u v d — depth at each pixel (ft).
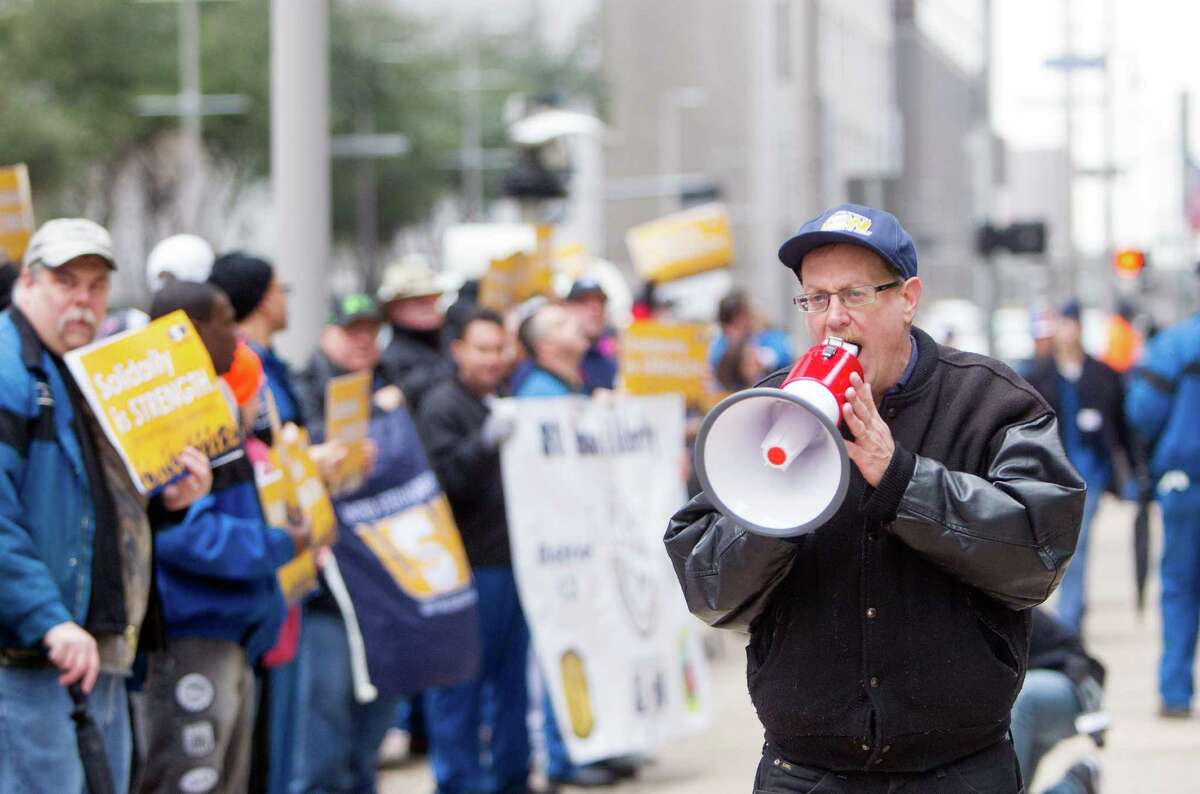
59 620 21.57
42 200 208.44
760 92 332.39
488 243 99.04
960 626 16.49
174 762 24.48
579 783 37.60
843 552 16.53
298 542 27.53
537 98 89.40
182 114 220.23
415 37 283.79
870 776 16.84
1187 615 44.09
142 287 244.01
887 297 16.37
